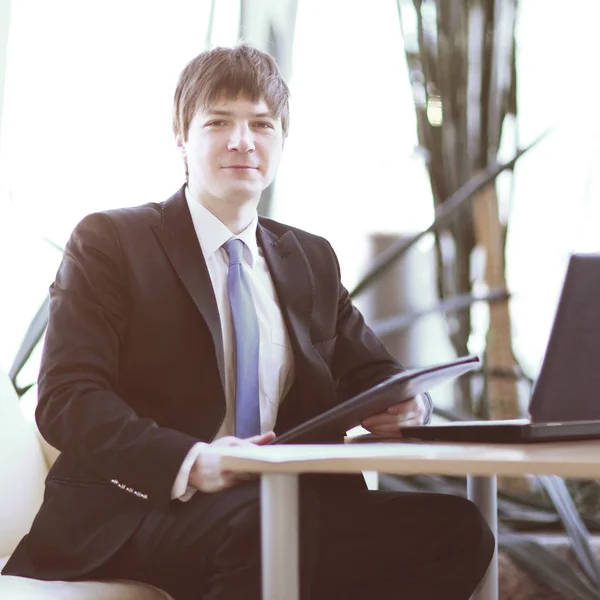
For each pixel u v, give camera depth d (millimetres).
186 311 2656
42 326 4016
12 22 4793
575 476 1648
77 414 2303
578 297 2102
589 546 3934
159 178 4969
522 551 3945
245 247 2918
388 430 2641
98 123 4914
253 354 2725
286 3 4875
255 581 2174
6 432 2947
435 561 2494
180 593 2393
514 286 5098
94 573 2412
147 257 2680
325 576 2457
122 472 2146
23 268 4715
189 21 4992
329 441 2424
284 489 1819
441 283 4961
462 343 4883
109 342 2549
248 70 2844
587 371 2143
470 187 4660
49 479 2605
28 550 2508
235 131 2811
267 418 2777
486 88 4906
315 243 3129
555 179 5211
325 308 3000
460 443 2223
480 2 4879
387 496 2549
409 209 5305
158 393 2617
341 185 5316
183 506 2402
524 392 4859
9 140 4766
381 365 3014
